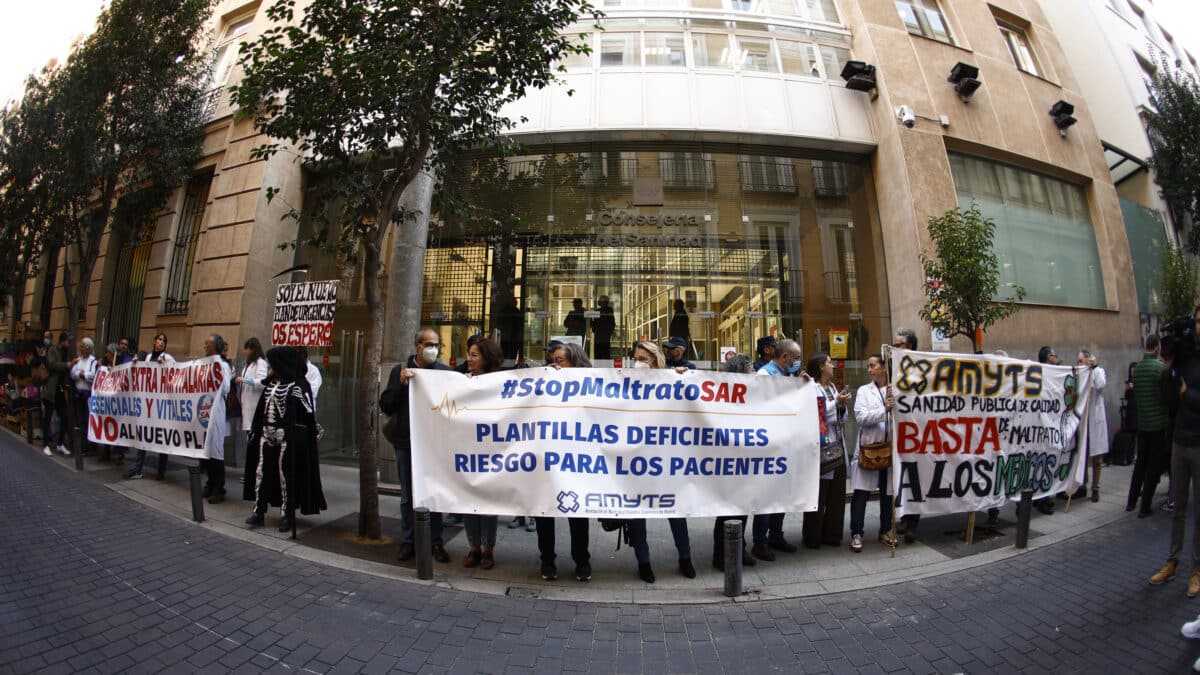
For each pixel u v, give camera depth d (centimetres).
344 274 1073
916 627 369
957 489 530
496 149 645
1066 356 1074
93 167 1023
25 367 1185
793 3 1152
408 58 524
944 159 1002
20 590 373
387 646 334
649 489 445
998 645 341
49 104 1094
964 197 1062
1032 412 582
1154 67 1592
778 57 1082
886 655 332
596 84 1040
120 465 842
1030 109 1175
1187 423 411
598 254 1023
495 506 442
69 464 840
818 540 532
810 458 476
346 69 537
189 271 1207
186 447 685
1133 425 942
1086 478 707
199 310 1080
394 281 812
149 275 1248
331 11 549
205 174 1220
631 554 526
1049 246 1141
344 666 308
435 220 1057
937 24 1163
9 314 1808
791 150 1064
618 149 1052
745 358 559
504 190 1049
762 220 1040
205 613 364
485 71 583
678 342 524
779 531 526
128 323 1308
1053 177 1191
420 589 425
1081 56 1572
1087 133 1253
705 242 1028
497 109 624
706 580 457
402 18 535
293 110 558
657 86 1039
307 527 574
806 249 1034
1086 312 1126
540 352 1002
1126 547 518
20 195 1162
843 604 408
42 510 559
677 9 1094
